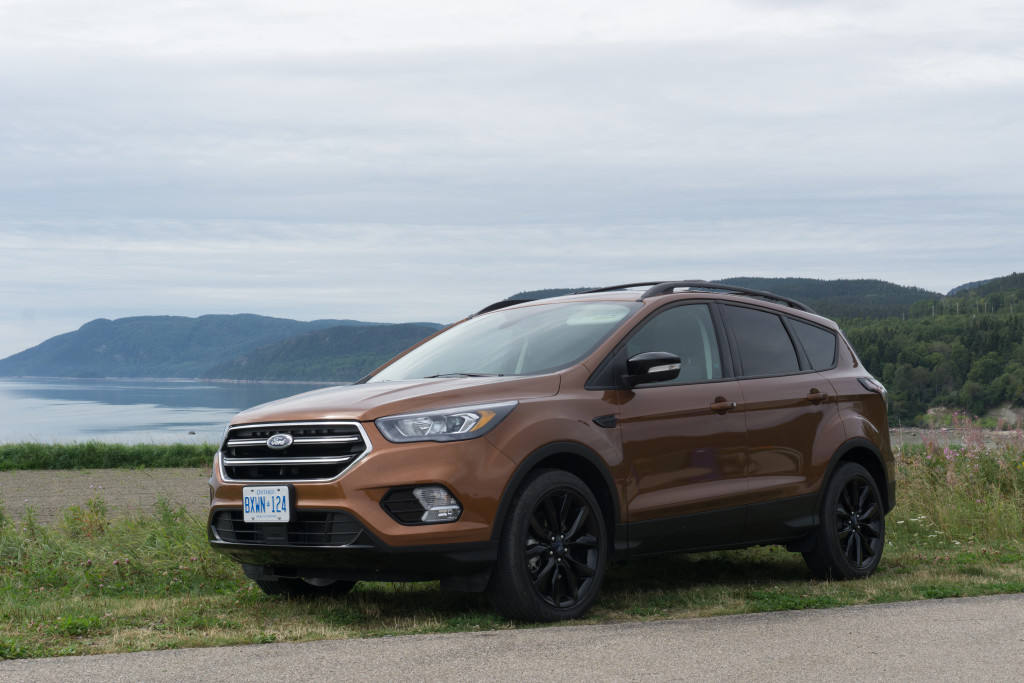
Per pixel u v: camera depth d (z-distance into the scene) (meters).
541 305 6.32
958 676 3.74
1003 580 6.43
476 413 4.79
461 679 3.65
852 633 4.56
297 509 4.78
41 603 5.79
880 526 6.80
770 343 6.46
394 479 4.62
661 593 5.91
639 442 5.38
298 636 4.59
